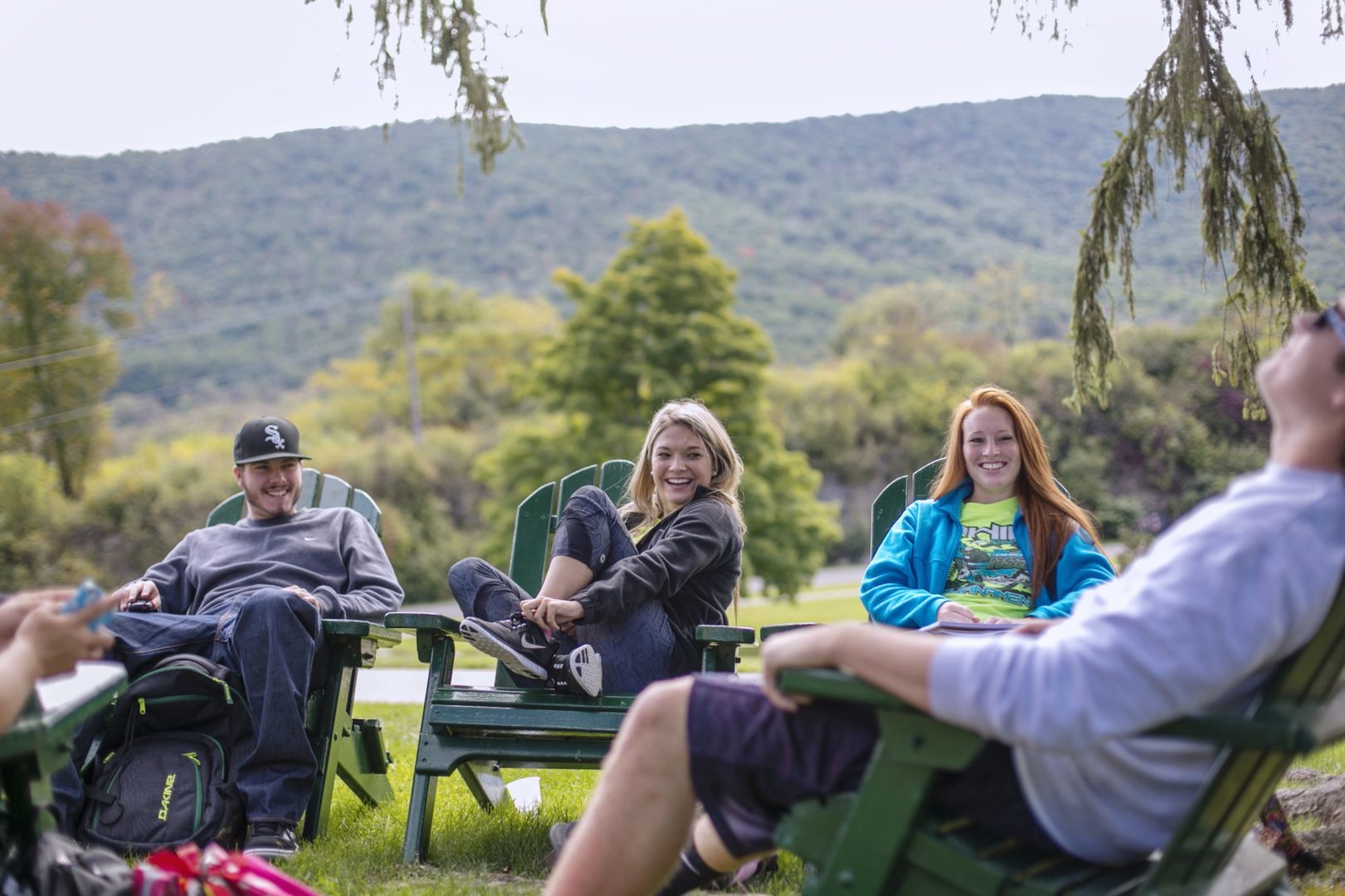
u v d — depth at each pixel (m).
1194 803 1.56
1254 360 4.25
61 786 3.32
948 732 1.65
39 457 45.00
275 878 1.99
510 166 124.62
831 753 1.78
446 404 59.28
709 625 3.52
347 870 3.24
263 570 4.16
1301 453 1.59
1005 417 3.83
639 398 31.94
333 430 57.97
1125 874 1.72
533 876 3.29
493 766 4.21
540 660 3.41
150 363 84.62
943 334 60.16
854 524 46.88
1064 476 29.30
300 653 3.51
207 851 2.01
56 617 1.75
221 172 117.25
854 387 50.47
